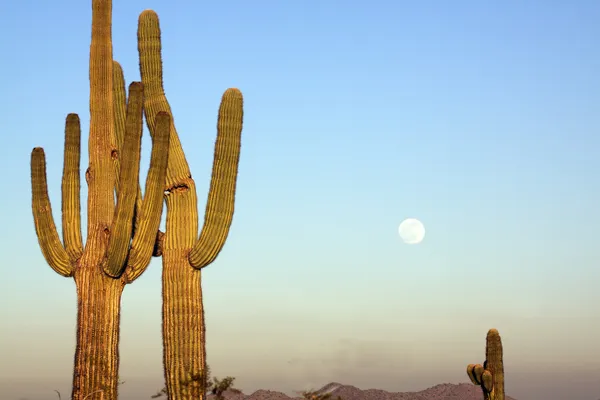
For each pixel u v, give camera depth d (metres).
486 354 18.98
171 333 16.77
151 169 16.45
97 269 16.52
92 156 17.17
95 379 16.19
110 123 17.36
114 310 16.55
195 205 17.36
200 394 16.50
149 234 16.53
